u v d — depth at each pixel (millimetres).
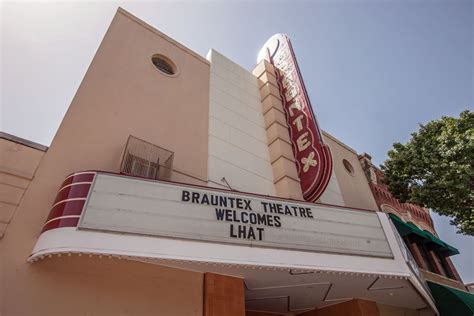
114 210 4871
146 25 9969
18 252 4586
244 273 6094
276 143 10391
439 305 9383
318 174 8977
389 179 12172
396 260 6367
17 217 4879
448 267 14008
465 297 9484
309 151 9680
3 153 5348
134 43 9164
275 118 11047
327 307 8117
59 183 5574
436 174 10297
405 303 8469
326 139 14641
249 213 5883
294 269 5527
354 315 7504
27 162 5484
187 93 9555
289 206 6398
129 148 6809
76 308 4551
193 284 5773
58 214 4648
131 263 5387
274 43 13859
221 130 9656
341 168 13938
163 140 7793
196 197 5629
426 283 9438
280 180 9492
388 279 6770
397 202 15352
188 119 8914
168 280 5562
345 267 5840
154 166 7008
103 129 6816
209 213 5527
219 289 5832
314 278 6457
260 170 9695
